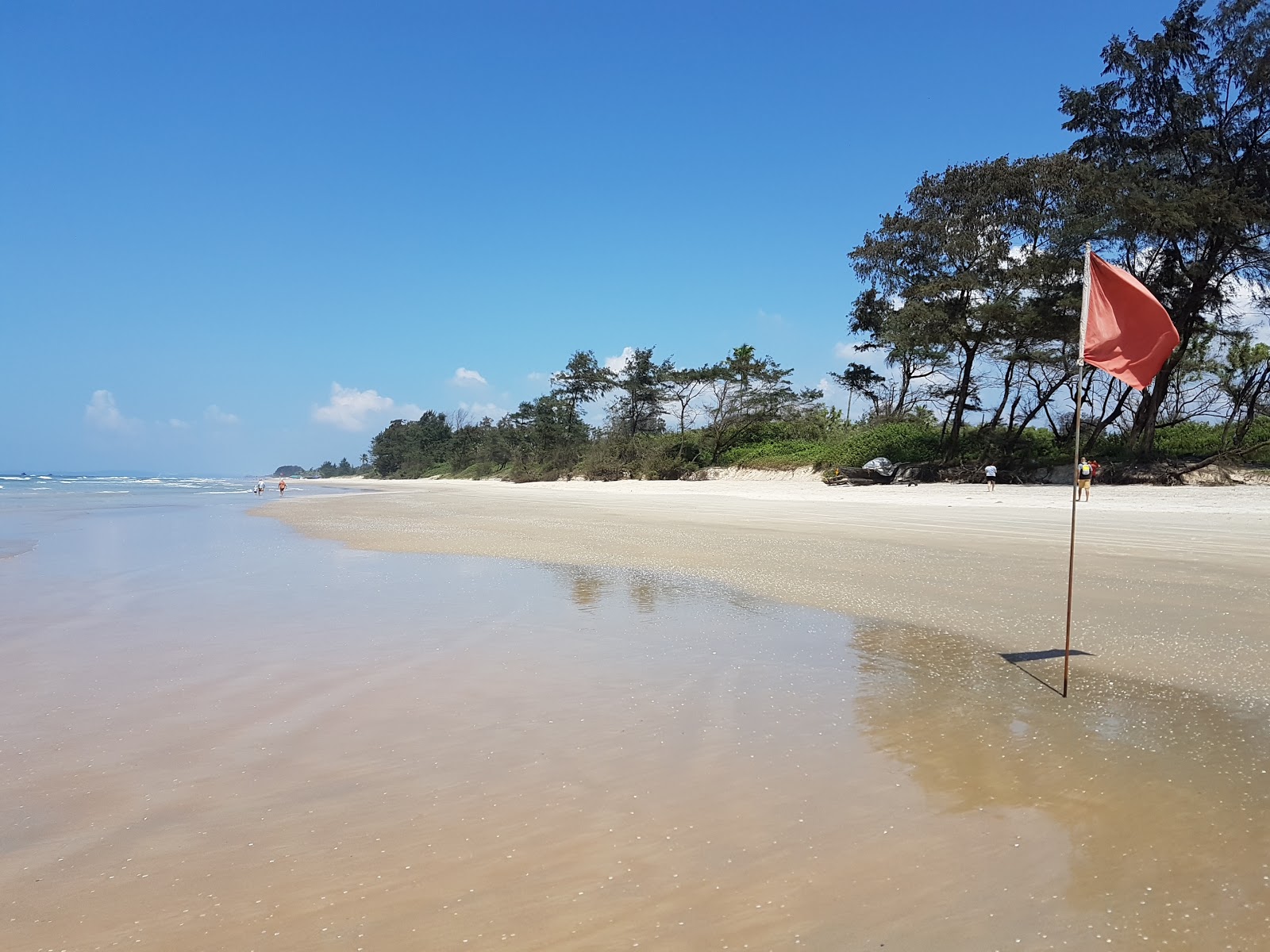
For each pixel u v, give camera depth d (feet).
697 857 10.45
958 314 113.39
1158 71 100.68
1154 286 100.94
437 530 64.34
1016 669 20.03
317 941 8.66
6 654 22.35
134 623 26.58
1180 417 113.91
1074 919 8.83
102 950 8.54
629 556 44.14
